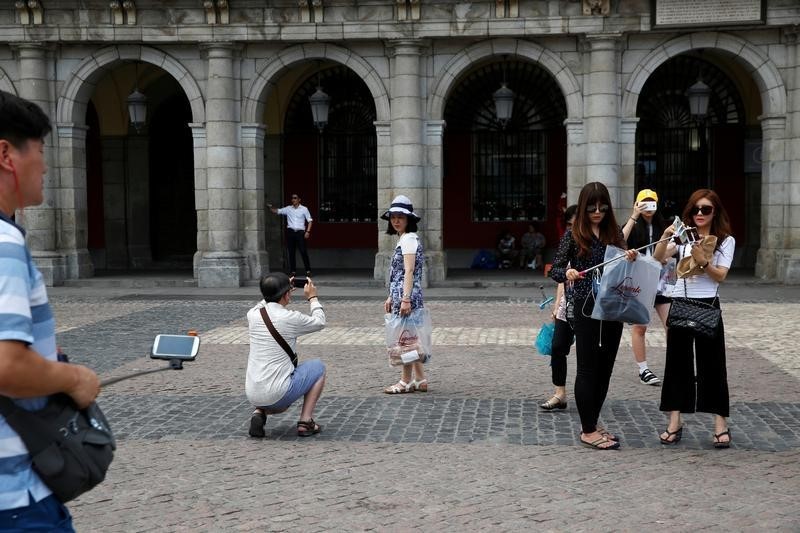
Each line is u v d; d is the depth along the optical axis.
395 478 6.25
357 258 24.53
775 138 19.27
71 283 20.45
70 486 2.71
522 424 7.81
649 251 8.68
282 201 24.56
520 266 23.52
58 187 20.69
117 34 19.95
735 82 22.80
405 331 8.91
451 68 19.78
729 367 10.27
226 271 20.03
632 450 6.95
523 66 23.39
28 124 2.71
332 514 5.50
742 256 23.17
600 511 5.50
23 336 2.51
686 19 18.73
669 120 23.20
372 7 19.45
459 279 20.42
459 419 8.01
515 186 23.94
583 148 19.62
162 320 14.66
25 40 20.05
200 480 6.24
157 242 25.56
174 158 25.50
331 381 9.77
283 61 20.12
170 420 8.05
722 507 5.57
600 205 6.94
